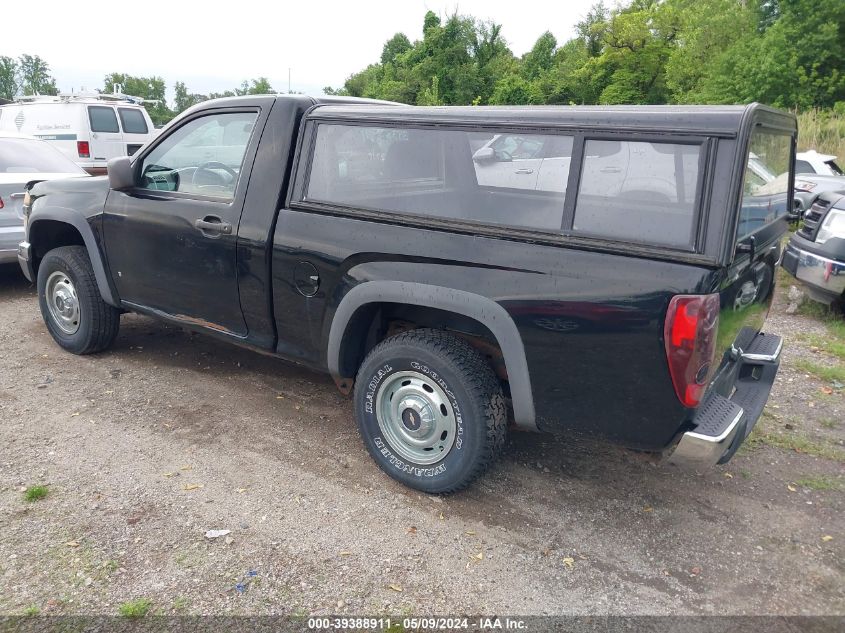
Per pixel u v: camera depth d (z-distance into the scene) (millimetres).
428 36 42156
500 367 3473
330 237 3461
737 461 4008
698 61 31609
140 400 4441
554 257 2846
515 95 40531
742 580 2979
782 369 5480
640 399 2773
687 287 2566
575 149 2840
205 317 4195
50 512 3186
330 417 4336
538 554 3088
